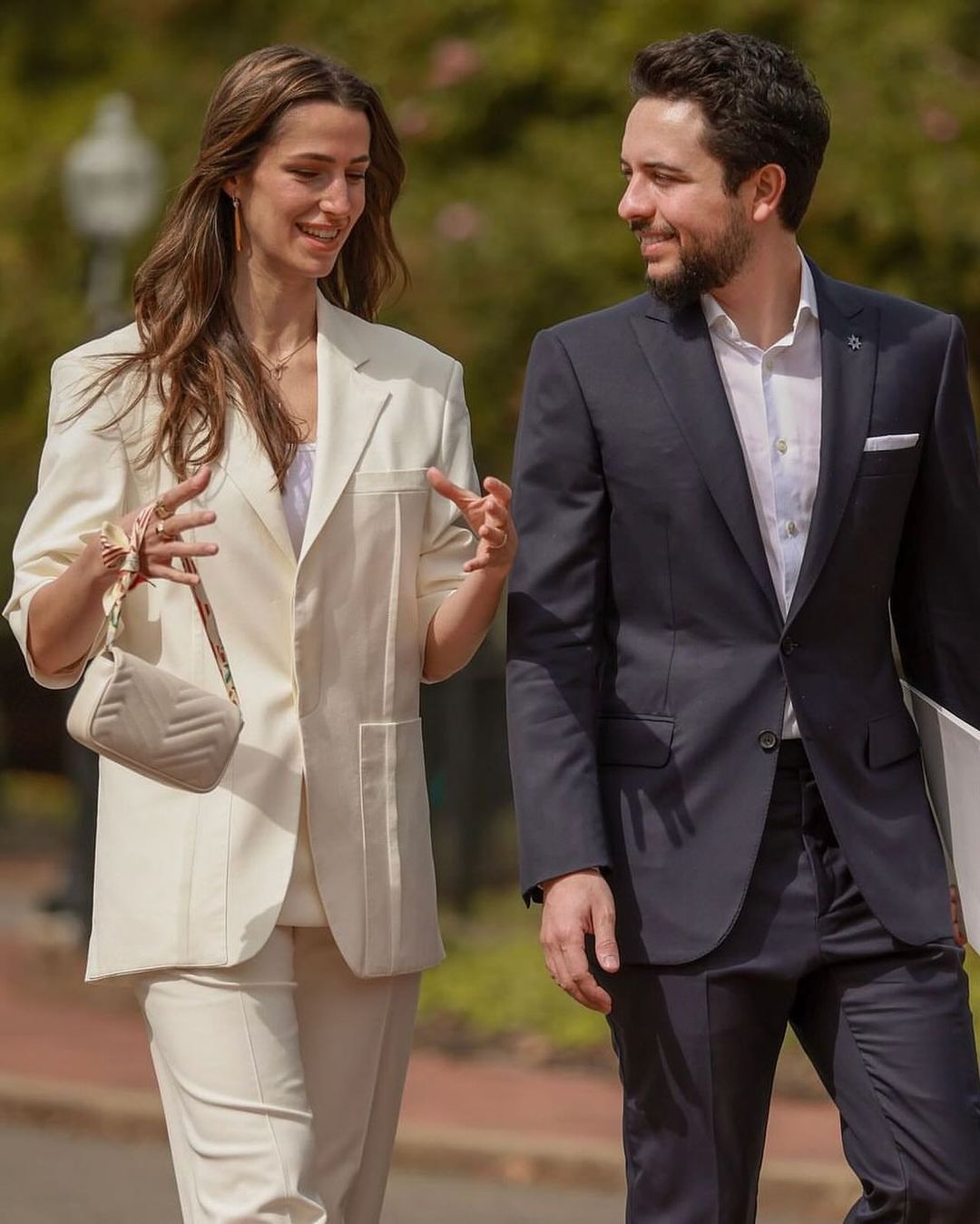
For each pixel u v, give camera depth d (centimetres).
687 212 901
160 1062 915
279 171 907
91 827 2714
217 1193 876
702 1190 909
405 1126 1766
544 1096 1894
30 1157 1739
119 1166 1716
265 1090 884
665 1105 911
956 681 946
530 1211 1600
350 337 948
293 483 920
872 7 2644
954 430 937
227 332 926
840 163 2567
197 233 921
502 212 2623
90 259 3425
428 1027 2144
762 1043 915
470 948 2478
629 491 915
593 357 927
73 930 2702
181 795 912
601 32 2661
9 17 4066
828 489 905
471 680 2847
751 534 903
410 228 2634
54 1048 2069
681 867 905
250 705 909
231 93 912
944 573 944
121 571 857
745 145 895
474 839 2834
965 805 912
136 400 913
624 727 921
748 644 909
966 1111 891
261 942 889
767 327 921
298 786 909
